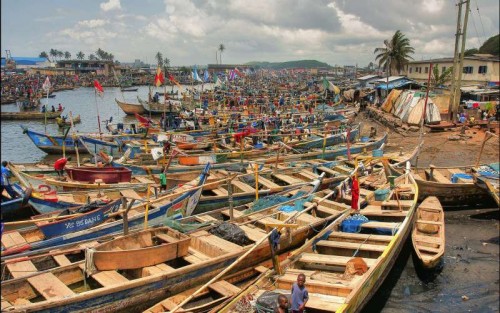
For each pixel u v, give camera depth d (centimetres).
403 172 2091
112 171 1852
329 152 2708
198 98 6656
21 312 865
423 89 5362
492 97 4666
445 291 1261
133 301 1024
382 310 1181
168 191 1728
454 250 1512
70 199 1680
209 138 3111
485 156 2972
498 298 1210
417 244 1392
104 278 1063
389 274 1363
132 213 1541
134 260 1121
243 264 1236
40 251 1185
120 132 3428
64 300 914
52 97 8831
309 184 1831
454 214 1880
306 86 9538
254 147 2775
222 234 1322
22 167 2147
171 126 3812
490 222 1775
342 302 1004
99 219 1434
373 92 6456
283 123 3853
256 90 8500
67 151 3148
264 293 1030
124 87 12100
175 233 1280
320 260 1200
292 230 1355
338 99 6172
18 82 9862
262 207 1616
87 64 15212
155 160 2344
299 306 924
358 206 1573
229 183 1491
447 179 2102
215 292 1137
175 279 1086
